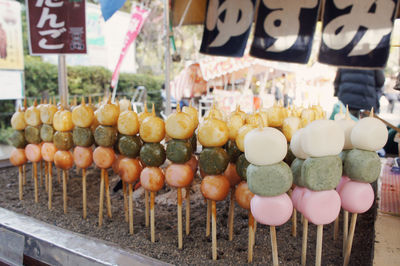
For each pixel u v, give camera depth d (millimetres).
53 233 1686
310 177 1317
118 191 2756
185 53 12602
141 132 1784
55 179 3092
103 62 9508
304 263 1578
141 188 2717
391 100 7320
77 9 3258
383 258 1407
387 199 2018
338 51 3104
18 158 2500
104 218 2230
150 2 12469
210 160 1629
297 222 2162
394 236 1607
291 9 3199
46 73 7988
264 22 3318
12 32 6027
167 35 4078
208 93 7898
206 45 3654
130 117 1891
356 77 4270
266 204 1321
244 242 1854
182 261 1626
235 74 8586
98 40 9266
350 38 3041
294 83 8875
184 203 2488
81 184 2947
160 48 13352
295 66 7555
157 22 13102
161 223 2139
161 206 2449
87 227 2076
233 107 7438
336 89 4680
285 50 3270
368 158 1421
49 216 2244
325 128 1277
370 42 2977
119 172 1955
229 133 1796
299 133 1494
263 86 7988
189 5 4652
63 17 3277
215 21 3564
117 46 9523
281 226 2084
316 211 1351
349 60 3070
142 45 13477
